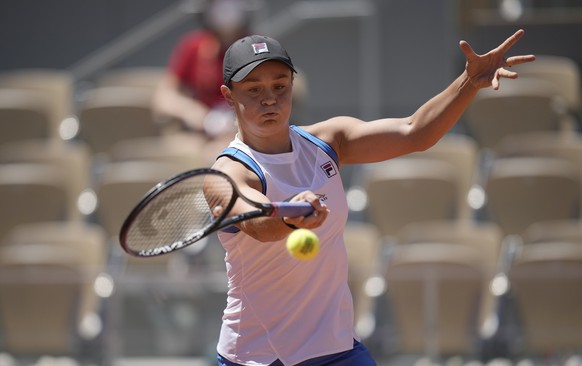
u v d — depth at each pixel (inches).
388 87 1411.2
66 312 911.0
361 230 1054.4
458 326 879.1
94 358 907.4
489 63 494.3
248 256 502.6
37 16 1480.1
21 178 1114.7
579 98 1298.0
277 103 482.9
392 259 954.1
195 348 892.6
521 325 892.6
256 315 512.4
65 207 1138.0
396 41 1406.3
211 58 1179.9
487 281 890.1
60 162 1157.7
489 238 978.1
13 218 1115.3
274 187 492.1
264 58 476.4
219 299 895.1
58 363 914.1
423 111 509.0
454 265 900.6
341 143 526.6
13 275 916.0
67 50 1478.8
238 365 521.3
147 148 1187.9
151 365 898.7
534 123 1229.1
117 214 1080.8
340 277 515.2
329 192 505.0
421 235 987.3
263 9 1419.8
